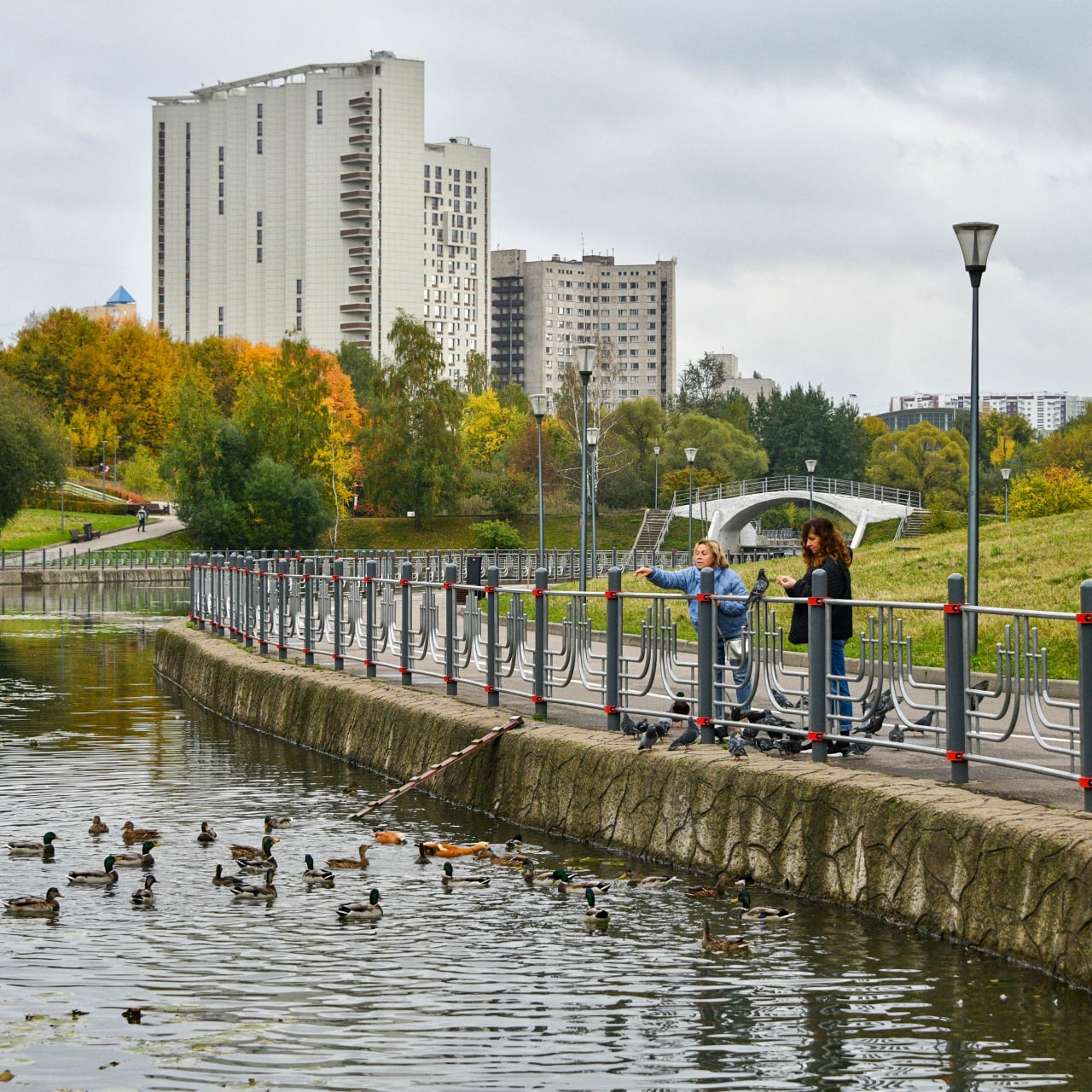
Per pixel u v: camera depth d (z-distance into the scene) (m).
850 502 108.62
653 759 12.41
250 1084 7.30
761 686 13.13
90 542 102.62
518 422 149.12
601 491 128.38
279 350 164.12
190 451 101.94
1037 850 8.67
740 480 135.25
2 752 19.55
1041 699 9.58
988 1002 8.23
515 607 16.03
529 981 8.99
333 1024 8.22
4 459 87.38
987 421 190.62
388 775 17.19
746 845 11.27
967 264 20.80
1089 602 9.11
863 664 11.48
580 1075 7.40
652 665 13.55
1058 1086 7.10
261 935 10.24
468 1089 7.23
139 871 12.39
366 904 10.72
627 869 12.03
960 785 10.38
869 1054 7.58
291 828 14.17
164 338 168.00
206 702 25.28
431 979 9.08
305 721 20.22
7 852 13.11
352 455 123.31
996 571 30.70
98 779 17.20
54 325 156.00
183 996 8.76
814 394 174.25
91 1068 7.53
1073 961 8.30
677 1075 7.38
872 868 10.08
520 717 15.02
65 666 33.12
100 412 144.00
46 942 10.07
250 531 101.62
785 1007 8.34
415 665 19.33
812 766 11.29
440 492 113.44
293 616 24.55
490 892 11.44
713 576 12.88
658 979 8.98
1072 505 77.12
